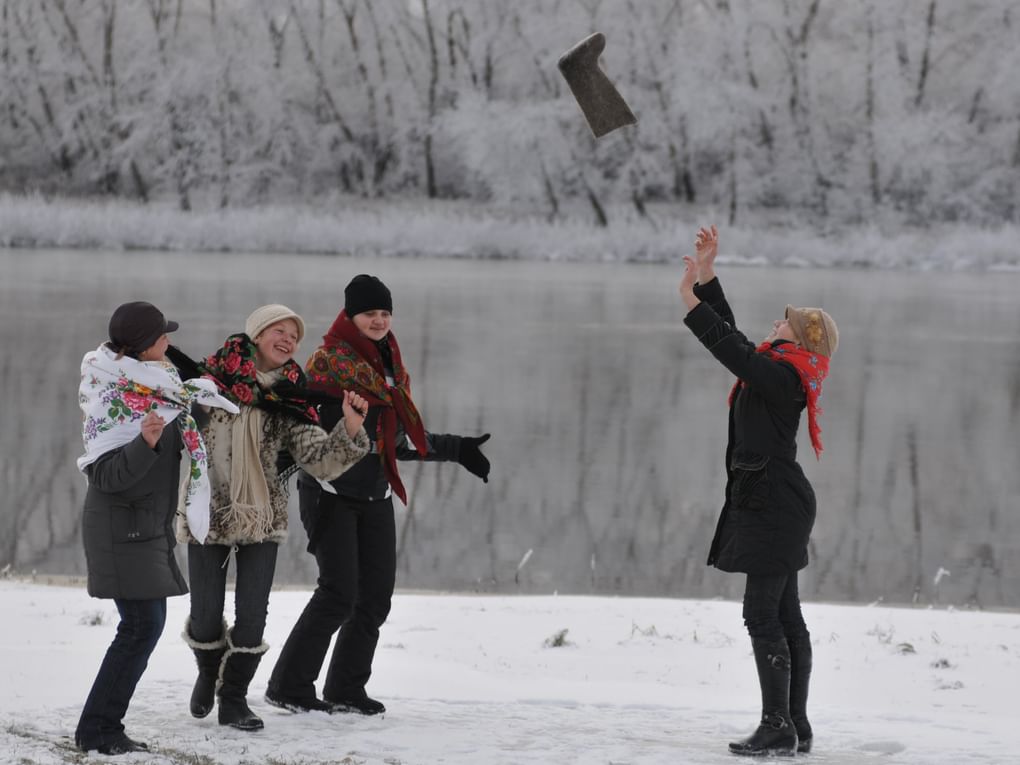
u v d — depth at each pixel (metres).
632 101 116.31
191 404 9.33
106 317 51.56
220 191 118.31
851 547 22.09
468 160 113.25
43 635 13.07
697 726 10.00
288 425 9.72
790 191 117.75
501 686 11.16
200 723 9.57
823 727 10.02
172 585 8.83
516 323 55.09
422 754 8.79
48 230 95.50
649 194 117.75
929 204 114.00
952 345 50.62
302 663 10.11
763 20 120.69
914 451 30.89
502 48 124.81
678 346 49.06
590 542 21.89
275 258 88.62
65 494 24.25
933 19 122.19
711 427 33.34
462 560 20.50
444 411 34.78
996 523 23.98
